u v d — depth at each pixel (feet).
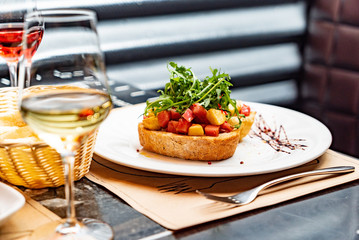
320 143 3.15
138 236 2.40
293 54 8.75
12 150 2.60
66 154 2.41
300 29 8.62
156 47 7.16
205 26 7.63
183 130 3.19
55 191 2.73
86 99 2.35
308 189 2.74
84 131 2.35
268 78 8.52
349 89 7.81
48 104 2.30
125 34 6.83
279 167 2.84
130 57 6.93
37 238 2.34
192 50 7.57
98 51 2.40
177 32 7.34
